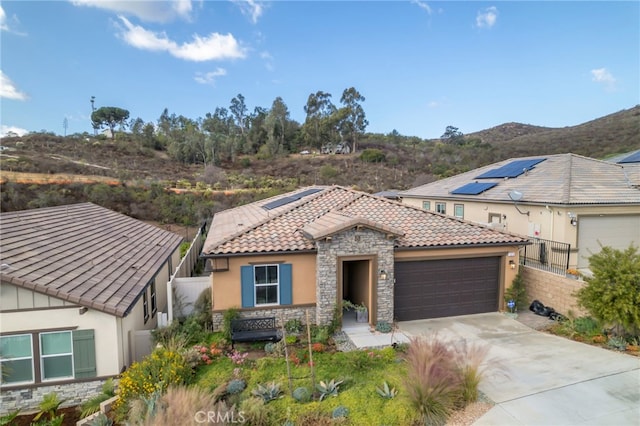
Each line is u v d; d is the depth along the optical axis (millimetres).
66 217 17547
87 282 11055
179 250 23234
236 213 24156
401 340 11906
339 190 18578
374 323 13047
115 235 18000
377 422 7516
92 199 35250
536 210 17625
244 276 12727
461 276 14594
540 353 10773
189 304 14008
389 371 9680
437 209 26344
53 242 13297
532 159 24141
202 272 22312
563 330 12383
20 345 9711
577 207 16094
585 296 11469
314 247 12930
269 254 12688
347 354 10742
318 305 12672
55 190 34562
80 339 10000
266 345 11383
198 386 8930
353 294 15359
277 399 8453
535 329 12938
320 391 8656
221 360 10594
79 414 9547
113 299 10570
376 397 8375
